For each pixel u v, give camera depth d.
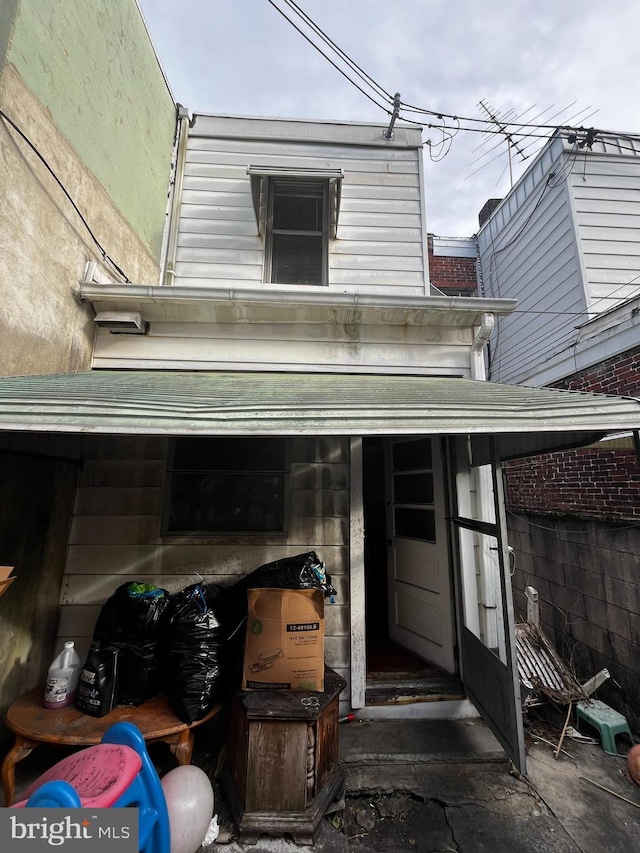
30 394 1.72
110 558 3.15
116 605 2.52
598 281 5.02
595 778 2.65
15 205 2.36
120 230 3.66
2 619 2.39
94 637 2.50
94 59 3.20
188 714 2.24
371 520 5.63
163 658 2.48
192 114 4.80
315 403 1.71
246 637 2.43
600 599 4.18
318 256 4.55
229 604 2.72
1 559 2.38
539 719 3.36
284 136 4.77
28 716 2.26
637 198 5.29
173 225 4.49
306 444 3.42
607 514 4.21
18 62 2.35
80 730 2.13
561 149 5.43
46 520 2.82
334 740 2.42
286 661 2.36
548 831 2.22
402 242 4.65
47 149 2.64
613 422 1.68
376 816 2.29
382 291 4.51
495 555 3.42
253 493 3.35
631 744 3.06
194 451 3.35
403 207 4.73
